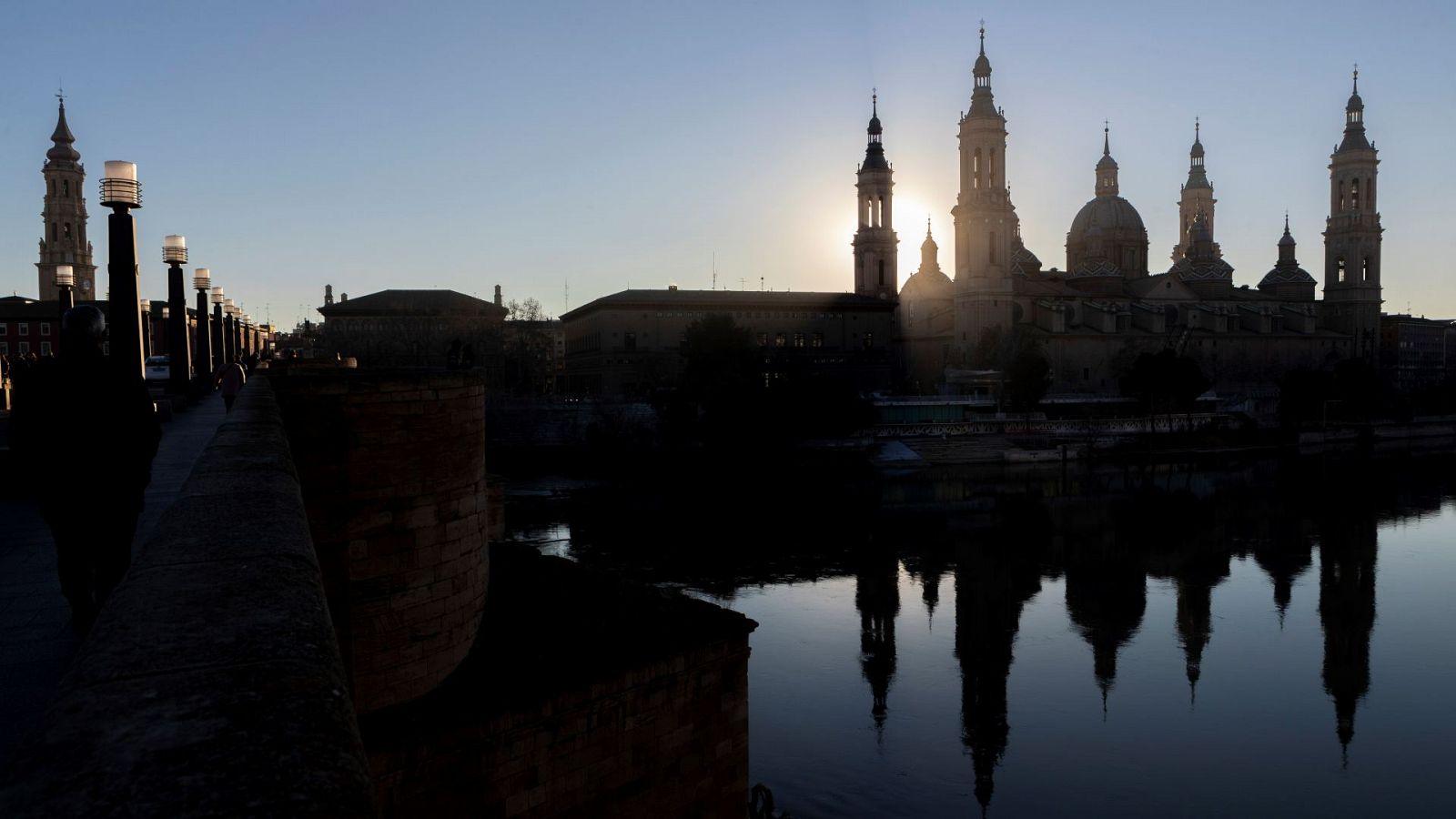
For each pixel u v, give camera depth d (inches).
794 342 6397.6
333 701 109.3
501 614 955.3
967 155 6077.8
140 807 75.3
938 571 2610.7
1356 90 7470.5
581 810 790.5
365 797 84.4
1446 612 2247.8
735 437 4133.9
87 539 335.6
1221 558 2780.5
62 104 5442.9
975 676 1838.1
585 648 861.8
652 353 5831.7
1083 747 1528.1
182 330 1398.9
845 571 2591.0
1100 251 7504.9
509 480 3998.5
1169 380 4995.1
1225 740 1560.0
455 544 833.5
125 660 117.6
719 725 889.5
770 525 3181.6
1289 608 2294.5
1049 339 6146.7
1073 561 2736.2
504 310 5999.0
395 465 776.3
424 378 790.5
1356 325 7381.9
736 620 930.7
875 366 6343.5
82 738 91.8
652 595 1016.9
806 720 1630.2
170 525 207.0
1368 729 1601.9
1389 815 1320.1
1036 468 4562.0
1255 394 6382.9
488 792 736.3
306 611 143.6
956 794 1369.3
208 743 90.7
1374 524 3248.0
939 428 5009.8
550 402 4736.7
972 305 6013.8
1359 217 7377.0
